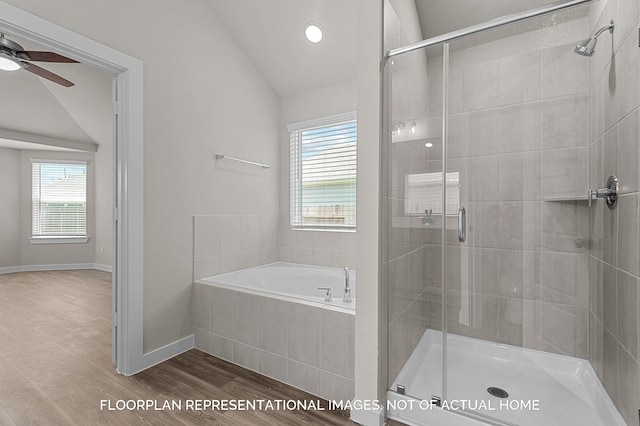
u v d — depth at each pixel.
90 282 4.77
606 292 1.74
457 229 2.25
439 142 2.19
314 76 3.15
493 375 1.97
